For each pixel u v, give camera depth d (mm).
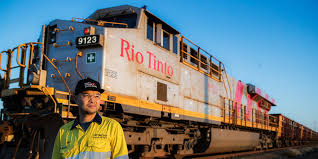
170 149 8789
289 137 24156
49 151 5215
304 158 11734
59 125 5227
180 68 8789
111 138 2053
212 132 10453
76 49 6273
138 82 6797
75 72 6160
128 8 7312
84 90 2082
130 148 7164
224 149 11750
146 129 7305
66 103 5398
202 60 10539
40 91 5504
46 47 6719
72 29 6410
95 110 2125
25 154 5285
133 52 6742
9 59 6301
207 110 10312
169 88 8039
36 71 5574
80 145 1996
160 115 7453
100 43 5918
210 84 10883
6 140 5543
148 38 7375
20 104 5902
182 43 9016
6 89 5965
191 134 9805
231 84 13352
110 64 6082
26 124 5480
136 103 6629
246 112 14922
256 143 15805
